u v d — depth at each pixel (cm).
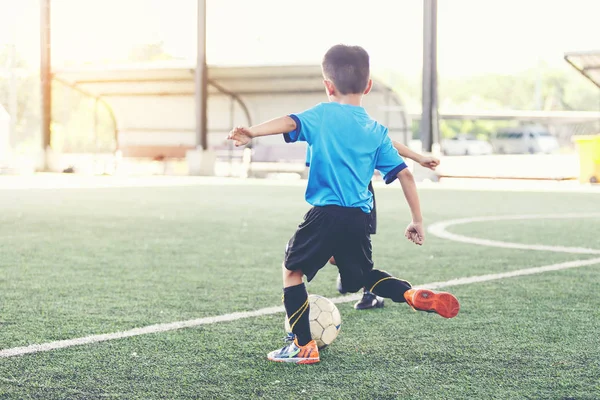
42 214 1193
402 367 366
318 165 361
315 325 393
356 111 372
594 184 2258
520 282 617
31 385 334
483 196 1725
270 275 649
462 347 405
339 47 379
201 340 418
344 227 361
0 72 3666
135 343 411
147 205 1395
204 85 2745
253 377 348
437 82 2331
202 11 2728
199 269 679
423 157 399
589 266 705
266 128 344
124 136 3447
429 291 350
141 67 2889
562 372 359
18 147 5084
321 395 322
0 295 548
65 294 554
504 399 319
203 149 2784
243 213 1248
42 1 2936
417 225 377
